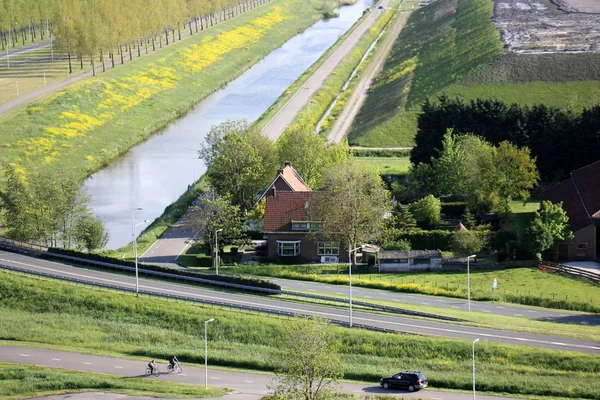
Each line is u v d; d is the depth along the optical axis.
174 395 106.12
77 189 175.12
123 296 137.88
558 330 124.25
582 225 161.00
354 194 162.62
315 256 167.62
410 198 192.00
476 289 145.38
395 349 118.00
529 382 107.69
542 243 158.00
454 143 191.50
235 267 161.38
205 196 196.88
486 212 181.38
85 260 157.88
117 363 118.81
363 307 135.50
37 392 108.38
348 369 112.94
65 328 130.00
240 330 126.81
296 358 102.06
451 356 116.06
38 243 170.00
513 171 179.25
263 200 180.75
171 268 151.12
